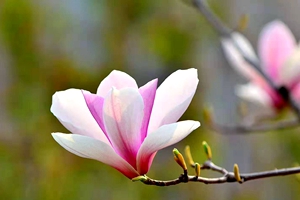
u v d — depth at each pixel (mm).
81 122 1347
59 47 3371
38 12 3334
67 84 3320
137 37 3545
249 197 3512
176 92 1340
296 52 1671
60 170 3055
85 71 3393
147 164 1355
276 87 1670
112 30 3502
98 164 3109
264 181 3582
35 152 3094
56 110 1346
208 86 3742
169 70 3621
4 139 3104
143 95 1340
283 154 3553
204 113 1820
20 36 3262
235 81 3781
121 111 1329
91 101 1338
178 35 3598
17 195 2967
